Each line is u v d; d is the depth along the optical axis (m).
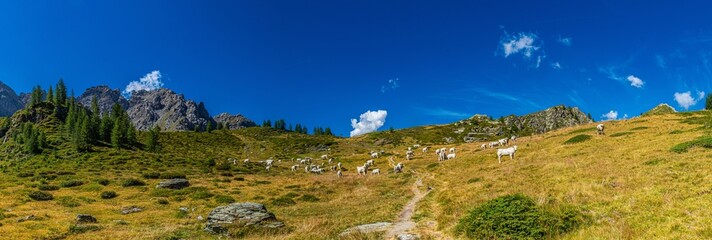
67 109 163.25
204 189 54.03
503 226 17.30
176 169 84.38
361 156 110.81
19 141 116.12
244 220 27.42
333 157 126.19
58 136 125.12
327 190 51.50
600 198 20.58
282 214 35.09
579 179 27.02
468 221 18.98
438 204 30.06
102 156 96.94
